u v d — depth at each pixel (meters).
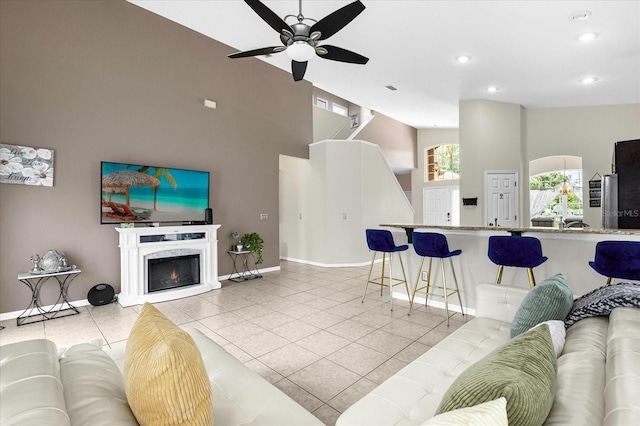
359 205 6.94
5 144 3.58
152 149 4.71
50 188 3.87
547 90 5.63
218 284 4.96
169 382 0.84
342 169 6.88
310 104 7.18
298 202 7.45
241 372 1.50
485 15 3.60
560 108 6.52
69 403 0.90
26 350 1.09
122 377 1.22
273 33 4.96
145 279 4.28
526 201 6.66
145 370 0.87
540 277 3.27
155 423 0.85
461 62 4.76
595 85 5.34
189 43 5.16
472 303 3.64
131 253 4.17
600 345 1.25
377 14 3.73
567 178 7.95
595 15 3.45
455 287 3.77
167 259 4.54
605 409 0.82
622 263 2.44
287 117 6.70
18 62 3.66
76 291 4.05
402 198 7.95
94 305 4.05
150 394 0.85
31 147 3.73
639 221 4.03
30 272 3.55
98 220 4.21
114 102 4.36
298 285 5.12
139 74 4.60
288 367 2.48
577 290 3.09
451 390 0.92
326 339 2.99
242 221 5.87
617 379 0.89
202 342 1.84
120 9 4.42
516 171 6.33
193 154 5.19
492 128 6.28
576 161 7.80
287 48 3.08
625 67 4.66
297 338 3.02
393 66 5.14
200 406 0.89
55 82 3.90
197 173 5.15
